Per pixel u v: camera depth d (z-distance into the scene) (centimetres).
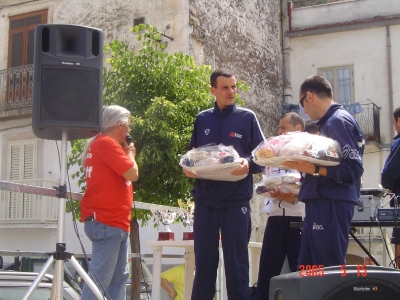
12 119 1518
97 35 412
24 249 1522
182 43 1308
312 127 495
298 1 1905
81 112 399
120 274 425
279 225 485
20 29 1499
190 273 538
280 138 375
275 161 369
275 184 479
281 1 1816
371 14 1745
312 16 1800
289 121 507
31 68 1466
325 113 390
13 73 1484
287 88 1773
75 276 823
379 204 442
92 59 406
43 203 1491
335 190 369
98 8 1403
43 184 1438
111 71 921
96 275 398
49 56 398
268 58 1695
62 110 395
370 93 1719
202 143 439
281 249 485
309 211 376
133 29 958
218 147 411
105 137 418
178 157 868
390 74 1698
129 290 940
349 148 369
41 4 1477
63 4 1449
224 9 1470
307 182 380
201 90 921
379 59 1717
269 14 1730
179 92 916
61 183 398
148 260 1276
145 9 1352
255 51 1619
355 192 379
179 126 894
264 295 482
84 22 1418
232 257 411
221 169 400
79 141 871
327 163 359
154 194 876
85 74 403
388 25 1709
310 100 396
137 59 914
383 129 1697
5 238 1545
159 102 866
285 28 1805
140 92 911
